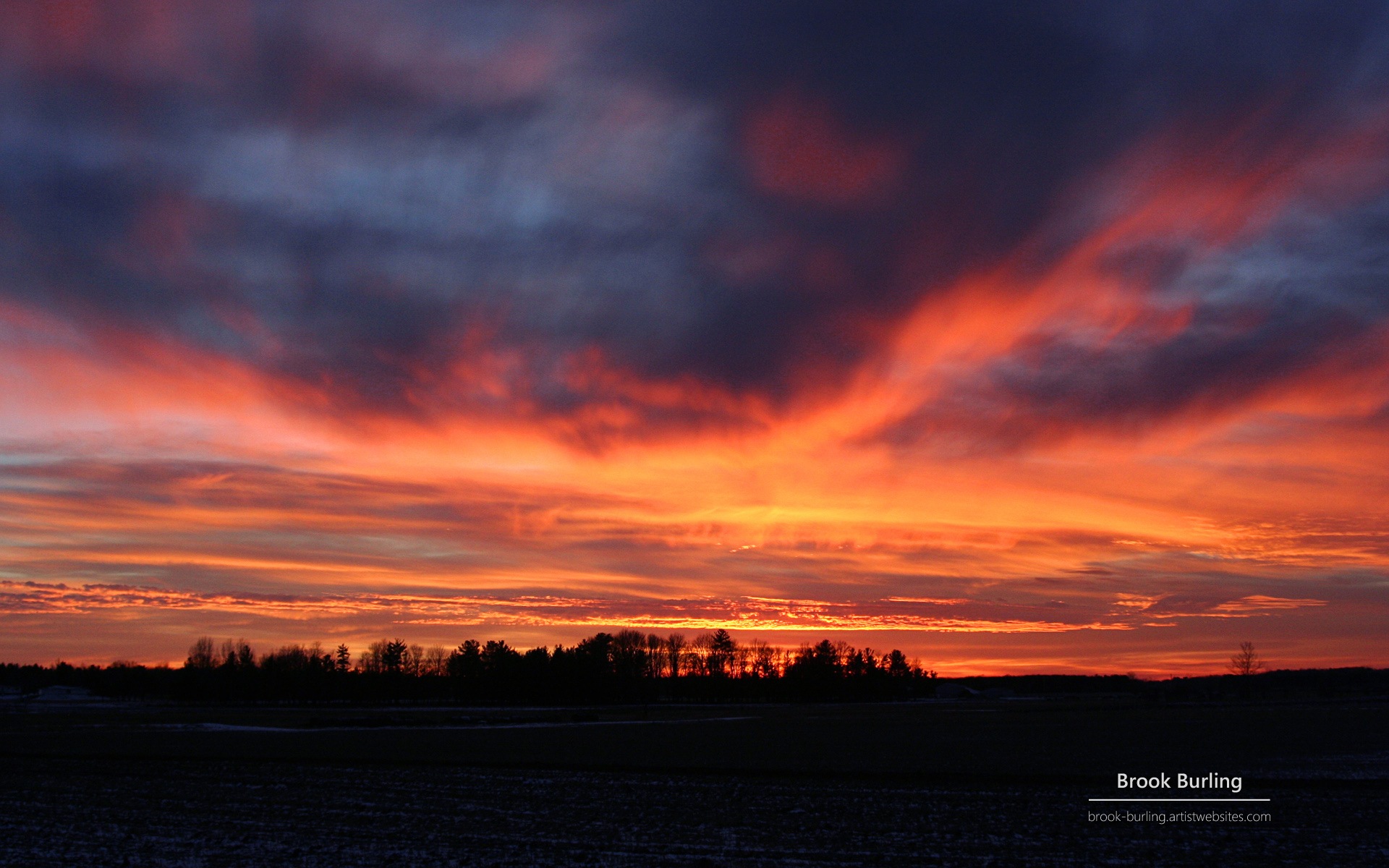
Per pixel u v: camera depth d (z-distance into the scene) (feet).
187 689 529.04
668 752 178.60
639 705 507.30
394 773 142.00
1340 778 127.24
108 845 85.97
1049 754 169.89
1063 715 354.33
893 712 404.57
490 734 238.48
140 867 76.95
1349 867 76.59
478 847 84.58
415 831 92.63
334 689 538.47
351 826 95.50
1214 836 88.84
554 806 108.58
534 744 200.34
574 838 89.10
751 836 89.71
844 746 193.98
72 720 309.22
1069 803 108.99
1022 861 78.84
